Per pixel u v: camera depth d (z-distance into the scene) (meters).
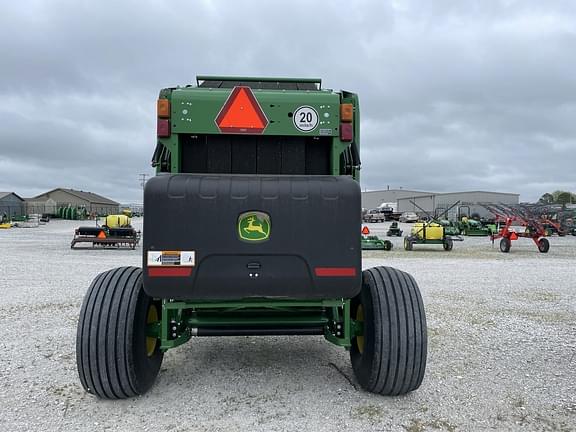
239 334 3.91
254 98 3.73
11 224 46.22
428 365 4.85
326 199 3.31
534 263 15.48
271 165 3.91
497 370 4.73
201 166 3.88
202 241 3.24
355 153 4.02
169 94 3.72
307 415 3.63
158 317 4.32
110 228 21.53
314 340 5.83
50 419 3.54
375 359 3.71
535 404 3.89
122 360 3.65
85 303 3.74
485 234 32.47
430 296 8.85
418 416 3.63
